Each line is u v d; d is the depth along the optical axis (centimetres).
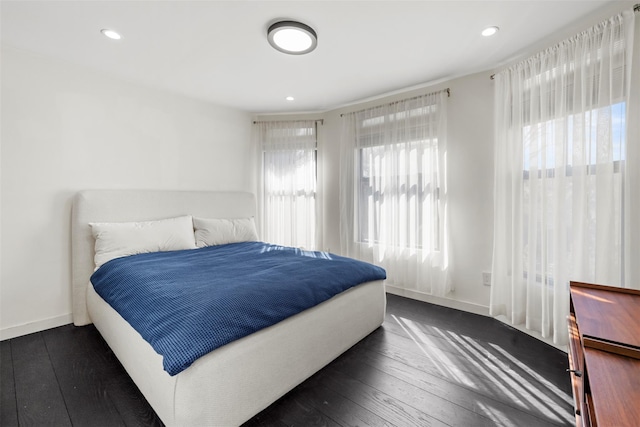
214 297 142
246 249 287
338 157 380
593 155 174
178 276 179
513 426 133
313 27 194
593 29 175
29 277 227
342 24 191
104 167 266
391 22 189
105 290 191
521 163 221
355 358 192
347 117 359
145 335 129
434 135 289
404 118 311
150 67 253
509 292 239
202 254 258
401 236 315
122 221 267
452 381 166
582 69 180
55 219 238
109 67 253
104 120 266
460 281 281
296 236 393
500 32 200
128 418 137
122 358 163
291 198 391
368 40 211
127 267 201
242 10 176
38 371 174
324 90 310
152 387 128
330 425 134
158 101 305
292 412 142
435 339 218
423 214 296
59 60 238
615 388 66
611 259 165
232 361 127
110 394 153
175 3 169
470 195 271
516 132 224
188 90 308
